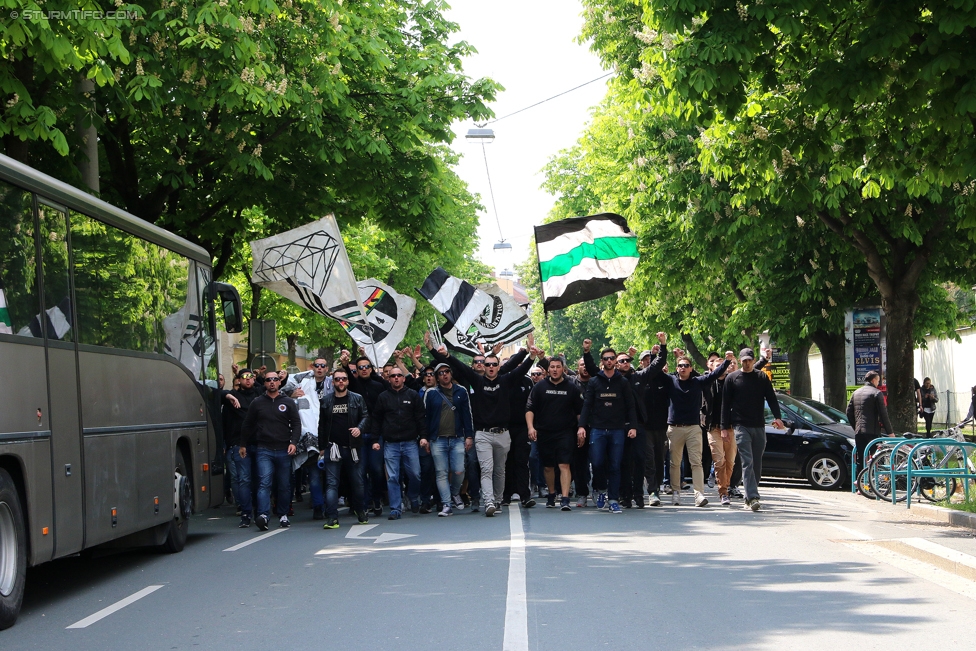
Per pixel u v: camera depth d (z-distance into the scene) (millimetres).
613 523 13078
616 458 14422
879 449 16312
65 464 8680
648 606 7676
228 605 8141
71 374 8930
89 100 13430
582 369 16234
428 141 19594
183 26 13359
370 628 7074
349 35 17250
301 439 14938
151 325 11195
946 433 17453
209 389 13320
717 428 15383
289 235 16609
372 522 14312
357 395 14047
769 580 8773
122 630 7340
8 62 11070
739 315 25406
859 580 8766
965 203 14070
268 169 16562
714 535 11781
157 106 13547
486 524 13312
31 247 8352
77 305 9203
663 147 23312
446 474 14836
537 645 6488
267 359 16703
